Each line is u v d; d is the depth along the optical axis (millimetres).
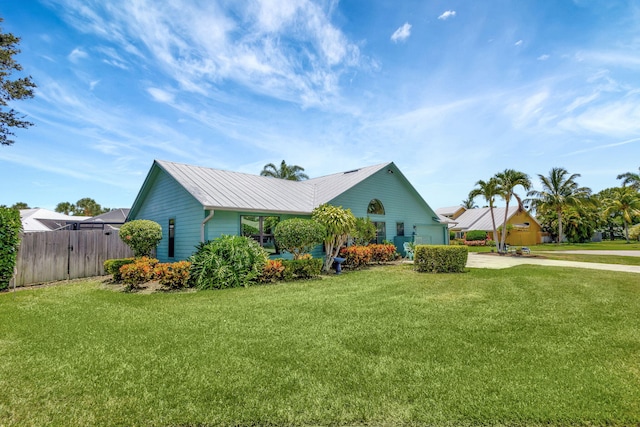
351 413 2758
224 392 3113
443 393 3059
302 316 5891
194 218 11961
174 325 5398
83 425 2656
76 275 11695
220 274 9055
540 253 24906
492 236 38906
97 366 3764
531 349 4195
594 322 5449
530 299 7293
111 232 12836
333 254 13445
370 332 4914
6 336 4914
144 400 3008
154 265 10234
